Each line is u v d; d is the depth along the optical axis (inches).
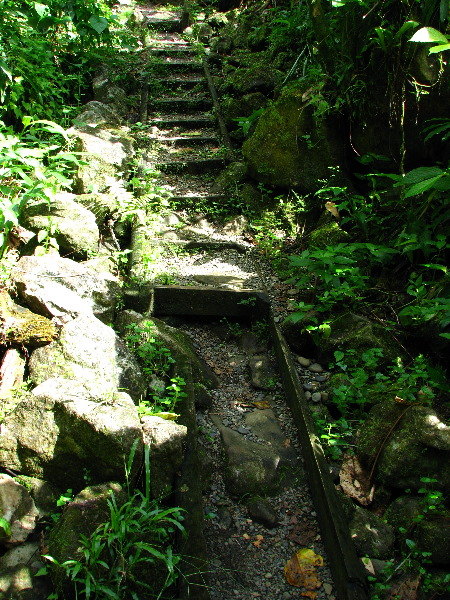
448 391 122.6
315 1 166.6
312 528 107.9
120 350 122.6
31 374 112.9
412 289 145.3
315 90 176.4
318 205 184.9
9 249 141.6
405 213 153.9
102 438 95.7
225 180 202.7
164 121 237.8
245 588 97.8
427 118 160.2
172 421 108.3
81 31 236.8
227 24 314.8
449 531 98.0
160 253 169.6
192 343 146.8
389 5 154.8
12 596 84.0
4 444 99.3
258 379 139.6
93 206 165.8
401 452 108.2
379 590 93.4
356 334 136.3
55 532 89.0
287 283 160.2
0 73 179.6
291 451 122.6
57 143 181.5
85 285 132.0
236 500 113.3
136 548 88.9
